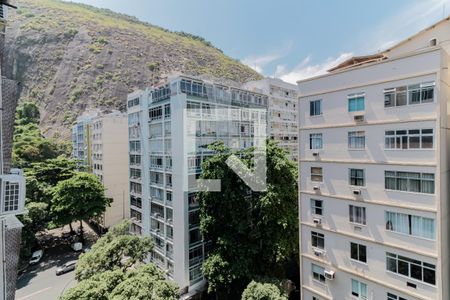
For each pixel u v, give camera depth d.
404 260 11.20
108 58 91.06
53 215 33.91
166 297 15.19
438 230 10.23
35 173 37.84
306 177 14.84
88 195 34.31
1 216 7.51
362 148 12.46
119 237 22.08
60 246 35.34
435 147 10.33
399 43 14.92
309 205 14.77
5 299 8.98
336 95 13.35
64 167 40.59
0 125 8.23
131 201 32.62
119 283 15.59
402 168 11.21
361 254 12.59
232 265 19.91
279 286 18.59
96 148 42.41
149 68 90.94
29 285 26.47
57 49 92.56
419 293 10.75
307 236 14.90
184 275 22.72
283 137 46.88
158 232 26.36
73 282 26.91
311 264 14.73
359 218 12.66
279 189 19.95
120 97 81.62
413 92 10.86
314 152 14.34
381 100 11.77
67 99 80.88
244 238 21.28
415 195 10.86
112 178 40.47
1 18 9.03
